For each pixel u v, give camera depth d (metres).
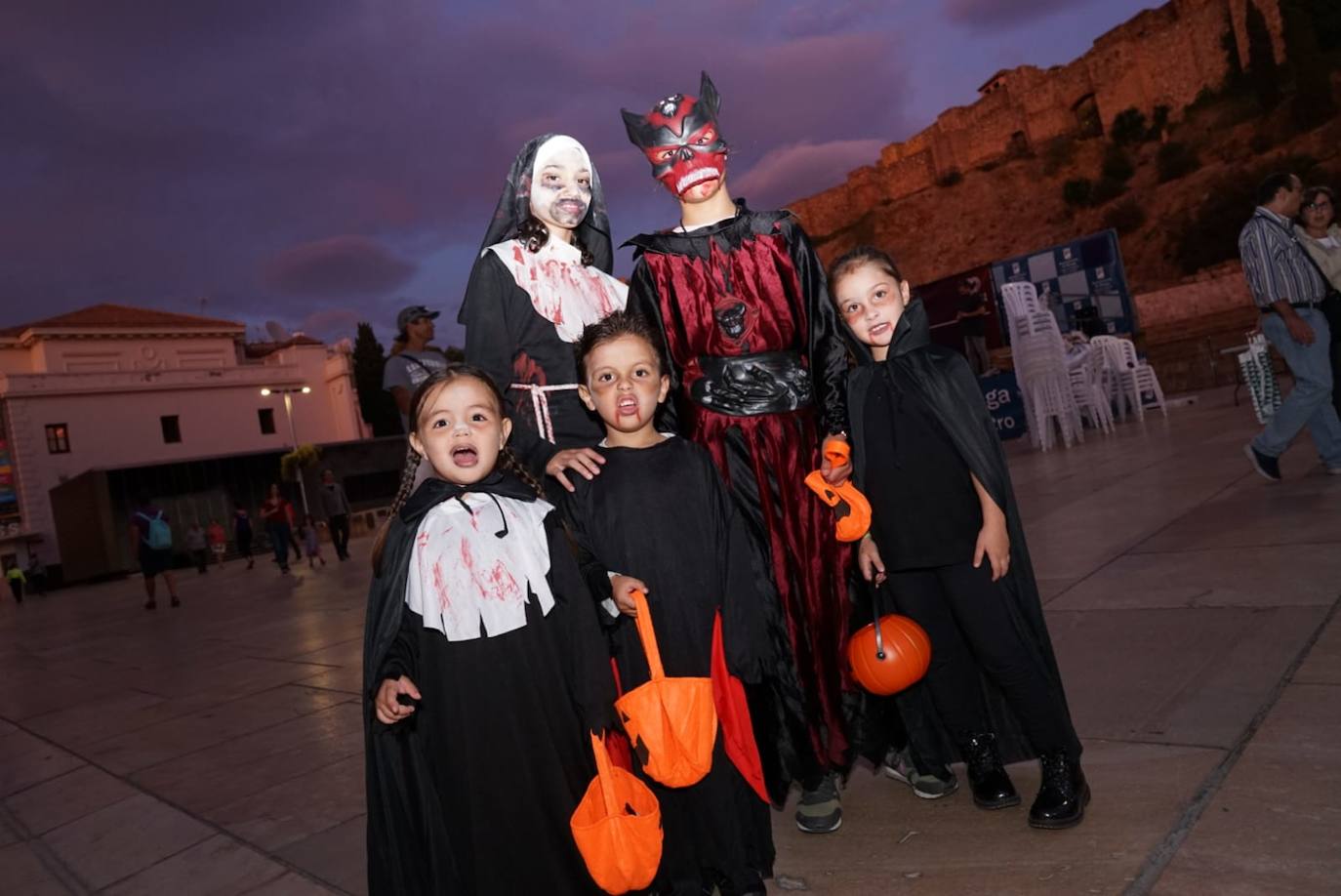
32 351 44.59
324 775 3.54
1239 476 6.05
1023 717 2.16
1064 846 2.00
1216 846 1.84
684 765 1.74
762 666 2.15
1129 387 12.94
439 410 1.94
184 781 3.75
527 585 1.89
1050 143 63.81
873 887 2.02
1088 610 3.71
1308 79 48.53
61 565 38.56
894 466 2.27
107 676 6.85
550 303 2.54
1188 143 55.28
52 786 4.04
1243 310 20.50
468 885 1.84
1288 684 2.57
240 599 11.80
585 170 2.63
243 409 44.34
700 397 2.45
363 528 26.03
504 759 1.82
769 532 2.38
